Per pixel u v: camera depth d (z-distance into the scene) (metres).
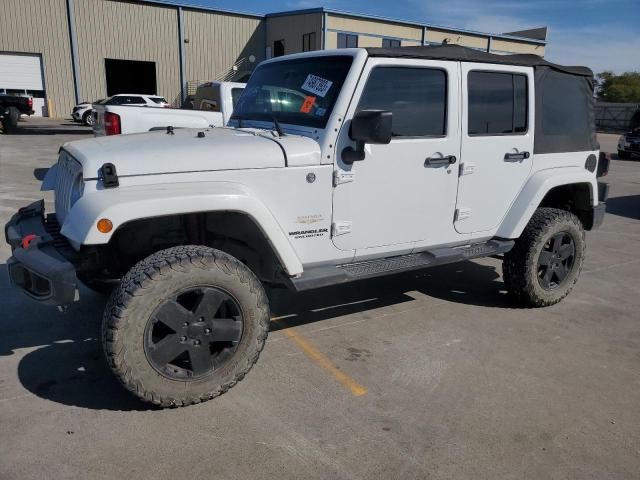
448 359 3.81
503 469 2.69
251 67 35.25
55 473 2.54
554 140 4.57
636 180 14.14
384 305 4.79
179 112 8.67
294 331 4.20
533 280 4.62
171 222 3.45
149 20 31.83
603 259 6.67
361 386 3.41
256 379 3.46
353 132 3.24
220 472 2.59
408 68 3.64
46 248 3.10
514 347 4.04
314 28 31.81
